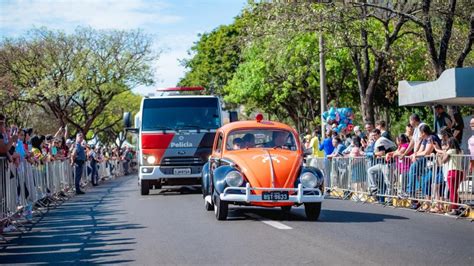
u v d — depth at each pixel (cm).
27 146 1764
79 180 2614
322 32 2619
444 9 2475
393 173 1750
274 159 1366
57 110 6000
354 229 1215
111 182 3894
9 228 1350
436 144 1600
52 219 1577
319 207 1363
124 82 6147
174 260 927
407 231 1187
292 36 2659
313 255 934
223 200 1332
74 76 5925
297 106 5088
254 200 1311
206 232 1195
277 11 2625
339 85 4184
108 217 1544
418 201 1627
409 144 1708
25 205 1555
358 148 2062
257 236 1130
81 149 2631
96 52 6059
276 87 4581
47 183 2020
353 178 2005
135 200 2052
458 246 1009
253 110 5566
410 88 1989
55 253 1038
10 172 1407
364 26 2644
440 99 1847
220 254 962
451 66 3250
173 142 2223
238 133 1480
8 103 5834
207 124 2248
